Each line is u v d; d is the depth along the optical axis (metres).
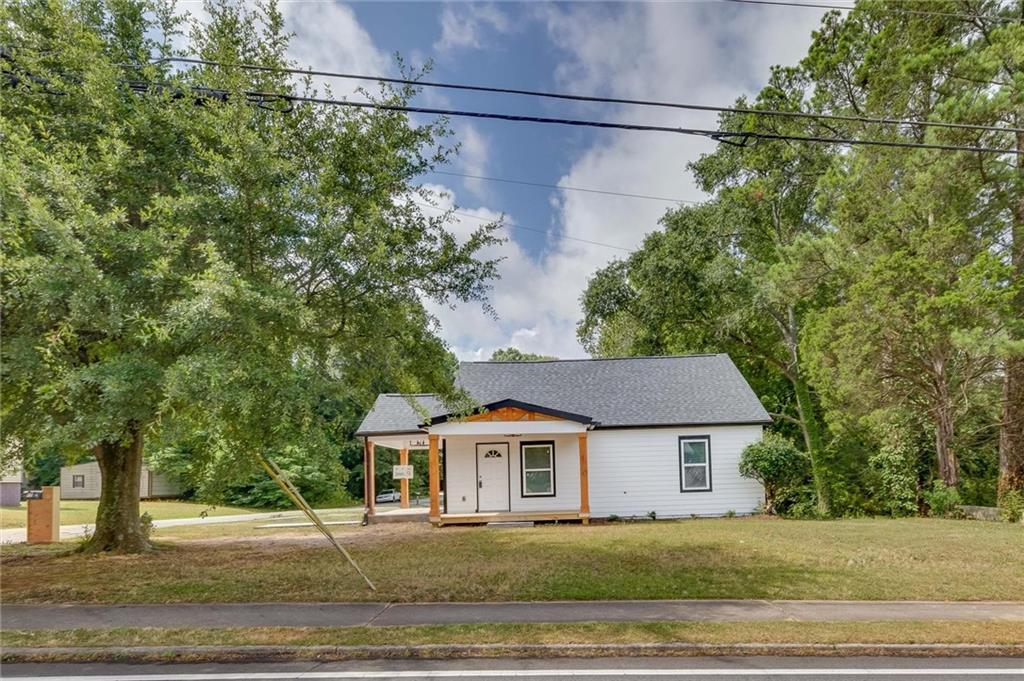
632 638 6.96
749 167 28.56
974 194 17.78
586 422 18.84
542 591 9.09
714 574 10.16
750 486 20.36
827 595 8.91
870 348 18.45
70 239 7.48
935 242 17.58
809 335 22.77
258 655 6.66
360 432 20.98
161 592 9.21
